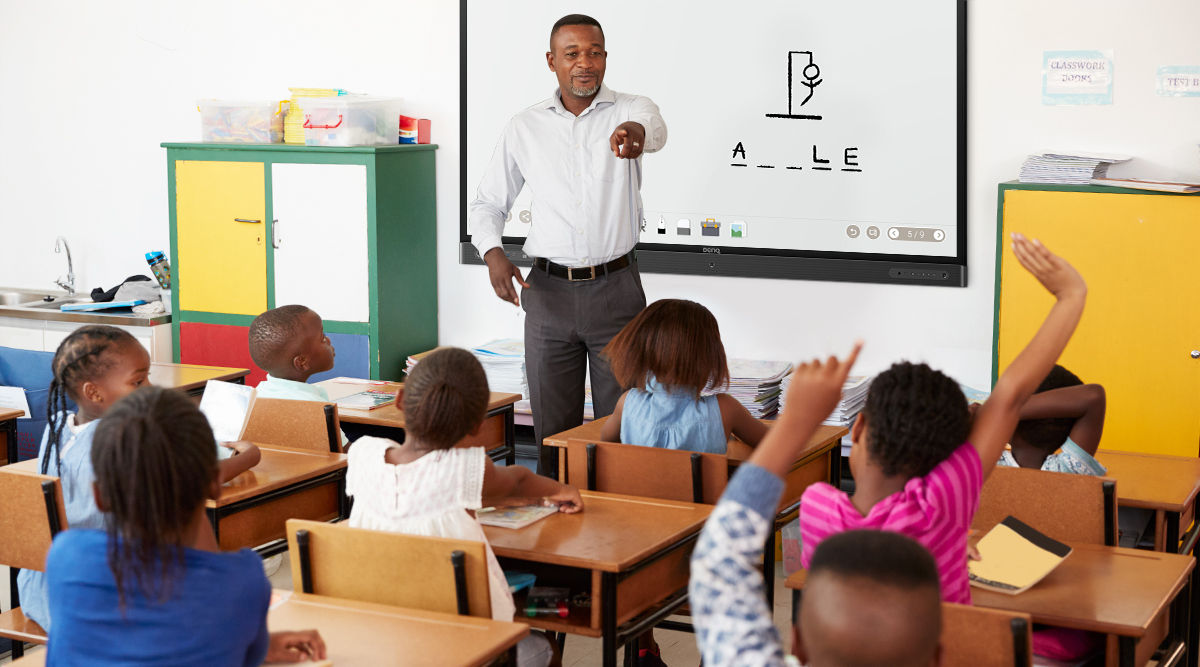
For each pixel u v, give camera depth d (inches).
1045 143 174.7
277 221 206.1
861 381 181.3
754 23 186.2
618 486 114.8
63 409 99.3
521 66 202.2
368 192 198.7
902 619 48.0
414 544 81.8
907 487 71.6
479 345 211.2
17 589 106.9
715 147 191.3
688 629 121.6
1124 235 159.0
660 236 196.5
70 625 63.6
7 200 245.6
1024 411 107.9
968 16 175.6
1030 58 173.8
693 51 190.2
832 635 48.6
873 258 185.3
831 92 183.5
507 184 167.5
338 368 205.9
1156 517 107.0
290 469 116.6
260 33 221.1
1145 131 169.6
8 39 240.1
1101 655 87.8
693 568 47.4
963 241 179.8
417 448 90.8
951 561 72.7
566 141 160.6
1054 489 98.2
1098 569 90.2
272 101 221.5
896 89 180.1
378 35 213.0
